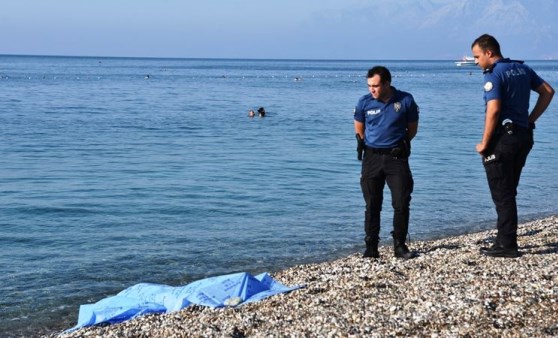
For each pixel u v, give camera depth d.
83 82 93.25
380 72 8.54
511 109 8.09
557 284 7.21
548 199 17.00
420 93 73.25
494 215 15.01
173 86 86.50
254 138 30.80
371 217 9.27
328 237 13.02
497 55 8.09
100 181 19.41
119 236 13.14
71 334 7.41
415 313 6.55
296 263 11.23
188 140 29.88
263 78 123.06
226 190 17.98
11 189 18.06
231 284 8.03
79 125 35.62
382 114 8.74
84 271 10.84
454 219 14.65
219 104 53.94
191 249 12.16
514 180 8.45
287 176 20.34
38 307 9.19
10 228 13.76
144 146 27.64
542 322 6.16
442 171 21.31
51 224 14.16
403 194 8.91
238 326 6.70
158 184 18.89
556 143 28.52
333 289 7.77
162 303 8.06
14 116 39.91
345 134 32.66
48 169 21.52
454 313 6.47
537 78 8.19
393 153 8.82
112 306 8.16
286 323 6.66
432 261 8.73
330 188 18.38
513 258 8.53
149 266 11.12
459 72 186.12
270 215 15.03
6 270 10.88
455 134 32.19
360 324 6.40
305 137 31.25
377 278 8.04
